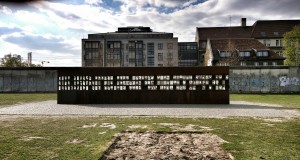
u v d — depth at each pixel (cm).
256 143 616
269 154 529
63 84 1653
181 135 707
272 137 678
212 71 1608
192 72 1620
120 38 6875
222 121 941
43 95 2422
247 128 803
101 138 668
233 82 2773
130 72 1642
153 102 1630
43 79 2916
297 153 536
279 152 543
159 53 6675
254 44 5184
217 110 1280
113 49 6688
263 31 6988
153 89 1634
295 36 4297
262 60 4912
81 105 1523
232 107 1413
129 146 597
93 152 542
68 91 1648
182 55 6794
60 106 1466
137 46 6694
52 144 608
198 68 1617
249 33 7044
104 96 1644
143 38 6756
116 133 729
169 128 805
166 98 1623
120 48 6681
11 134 715
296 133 728
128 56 6700
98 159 498
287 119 988
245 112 1202
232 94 2584
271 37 6888
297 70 2683
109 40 6669
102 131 758
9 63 5197
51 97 2175
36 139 657
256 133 729
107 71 1648
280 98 2077
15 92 2881
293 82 2688
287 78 2698
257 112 1202
